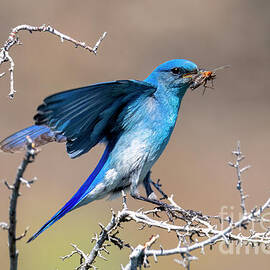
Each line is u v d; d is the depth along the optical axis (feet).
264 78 65.51
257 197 49.88
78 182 51.42
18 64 59.82
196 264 40.55
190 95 64.03
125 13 66.95
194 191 51.37
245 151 56.49
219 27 68.28
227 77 65.62
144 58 64.80
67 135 23.16
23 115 56.44
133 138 27.09
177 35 67.10
